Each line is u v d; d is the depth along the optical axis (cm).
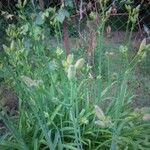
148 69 406
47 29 332
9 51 266
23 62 278
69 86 254
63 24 349
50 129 257
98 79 277
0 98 350
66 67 196
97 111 173
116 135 213
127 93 312
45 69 285
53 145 239
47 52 309
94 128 266
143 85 378
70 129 255
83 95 278
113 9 351
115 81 290
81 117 252
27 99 258
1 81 367
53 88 275
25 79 211
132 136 266
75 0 356
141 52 236
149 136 269
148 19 477
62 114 263
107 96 297
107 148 261
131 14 275
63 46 339
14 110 344
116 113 265
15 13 401
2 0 400
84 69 258
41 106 261
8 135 290
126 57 261
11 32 293
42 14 304
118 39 488
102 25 286
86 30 375
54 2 373
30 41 312
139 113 236
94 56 329
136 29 505
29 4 362
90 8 334
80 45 346
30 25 301
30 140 264
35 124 271
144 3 453
